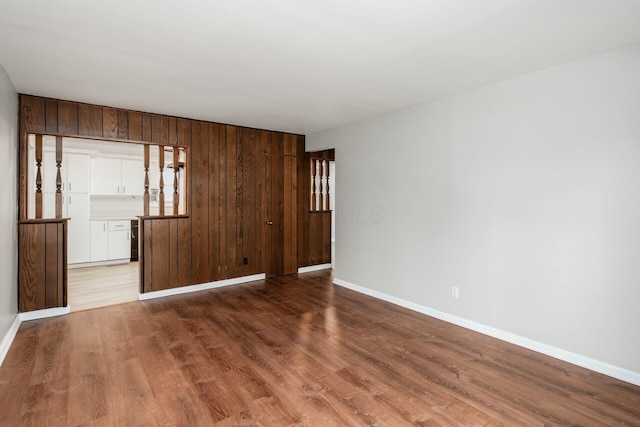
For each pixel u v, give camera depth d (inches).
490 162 124.7
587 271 101.7
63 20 81.5
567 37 89.0
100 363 104.0
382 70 112.2
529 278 114.9
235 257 199.3
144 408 82.3
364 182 180.2
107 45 94.7
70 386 91.3
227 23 82.8
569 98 104.3
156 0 73.0
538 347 113.1
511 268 119.5
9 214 120.3
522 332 117.2
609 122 96.7
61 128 145.6
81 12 77.9
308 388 91.4
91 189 263.4
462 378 96.7
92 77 119.1
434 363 105.5
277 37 90.0
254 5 75.0
